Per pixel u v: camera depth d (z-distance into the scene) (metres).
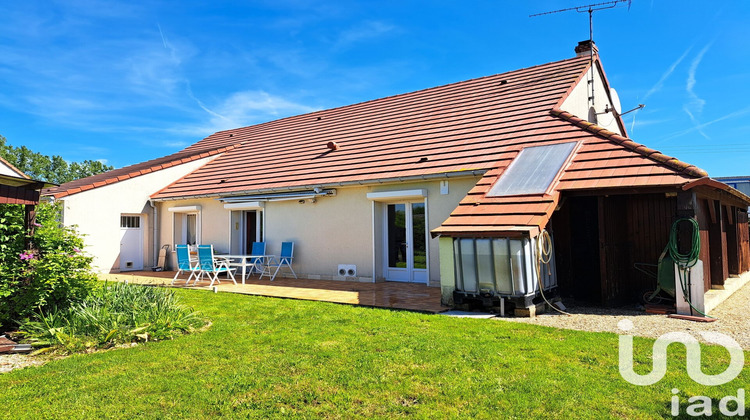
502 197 9.13
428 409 3.92
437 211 11.53
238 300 9.62
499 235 7.94
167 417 3.82
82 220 15.70
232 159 18.56
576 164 9.48
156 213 17.64
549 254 8.91
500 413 3.83
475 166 10.99
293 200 14.17
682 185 7.61
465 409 3.92
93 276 7.65
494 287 8.08
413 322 7.20
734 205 12.01
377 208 12.69
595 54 15.88
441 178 11.34
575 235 10.16
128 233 17.00
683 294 7.82
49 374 4.85
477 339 6.10
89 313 6.52
